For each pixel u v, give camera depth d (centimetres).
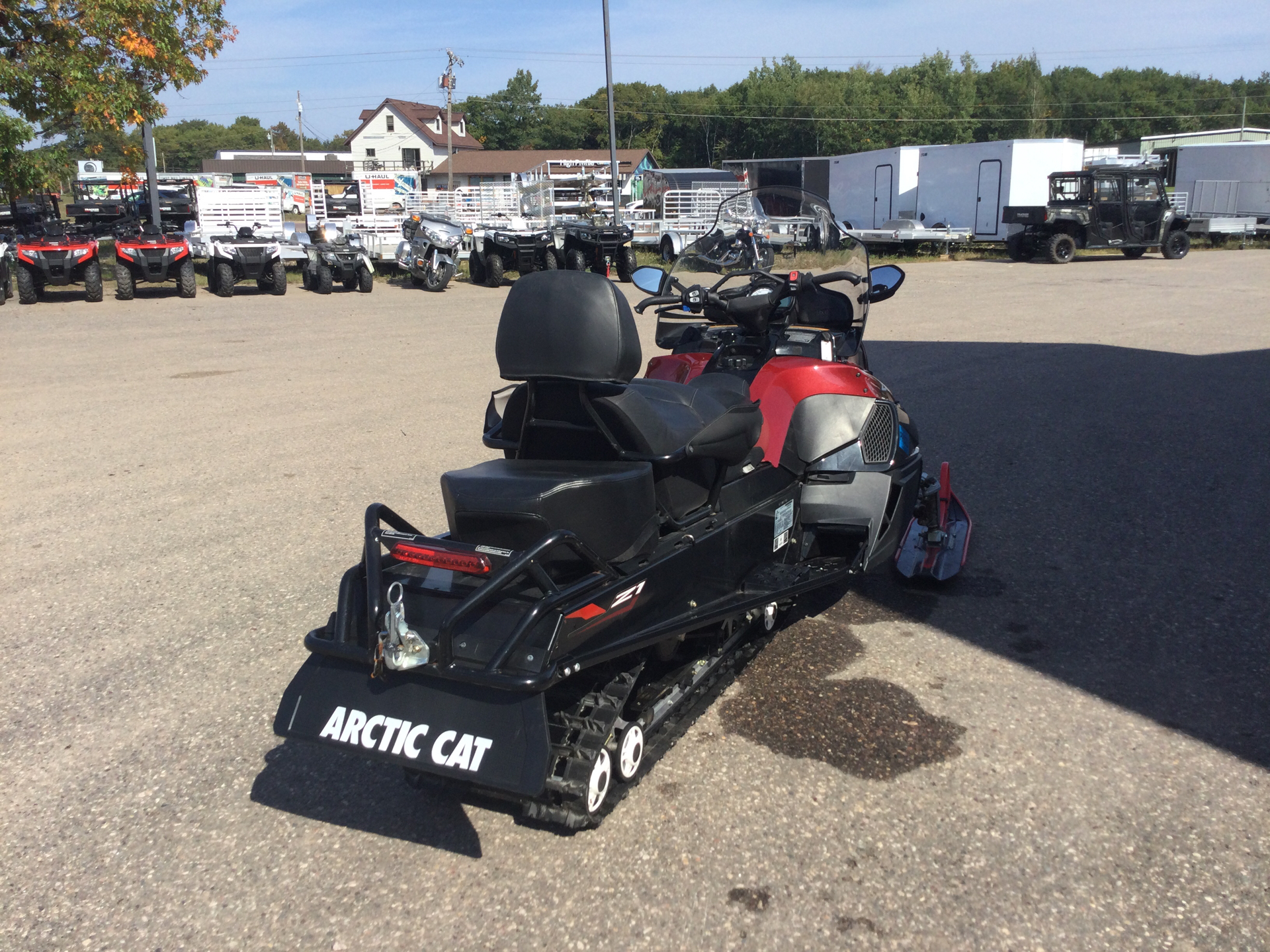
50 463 671
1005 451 656
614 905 247
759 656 379
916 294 1691
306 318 1498
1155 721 326
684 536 308
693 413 313
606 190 2914
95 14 1912
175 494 596
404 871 262
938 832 271
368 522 274
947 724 327
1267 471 603
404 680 253
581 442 297
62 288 1956
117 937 240
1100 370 941
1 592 453
